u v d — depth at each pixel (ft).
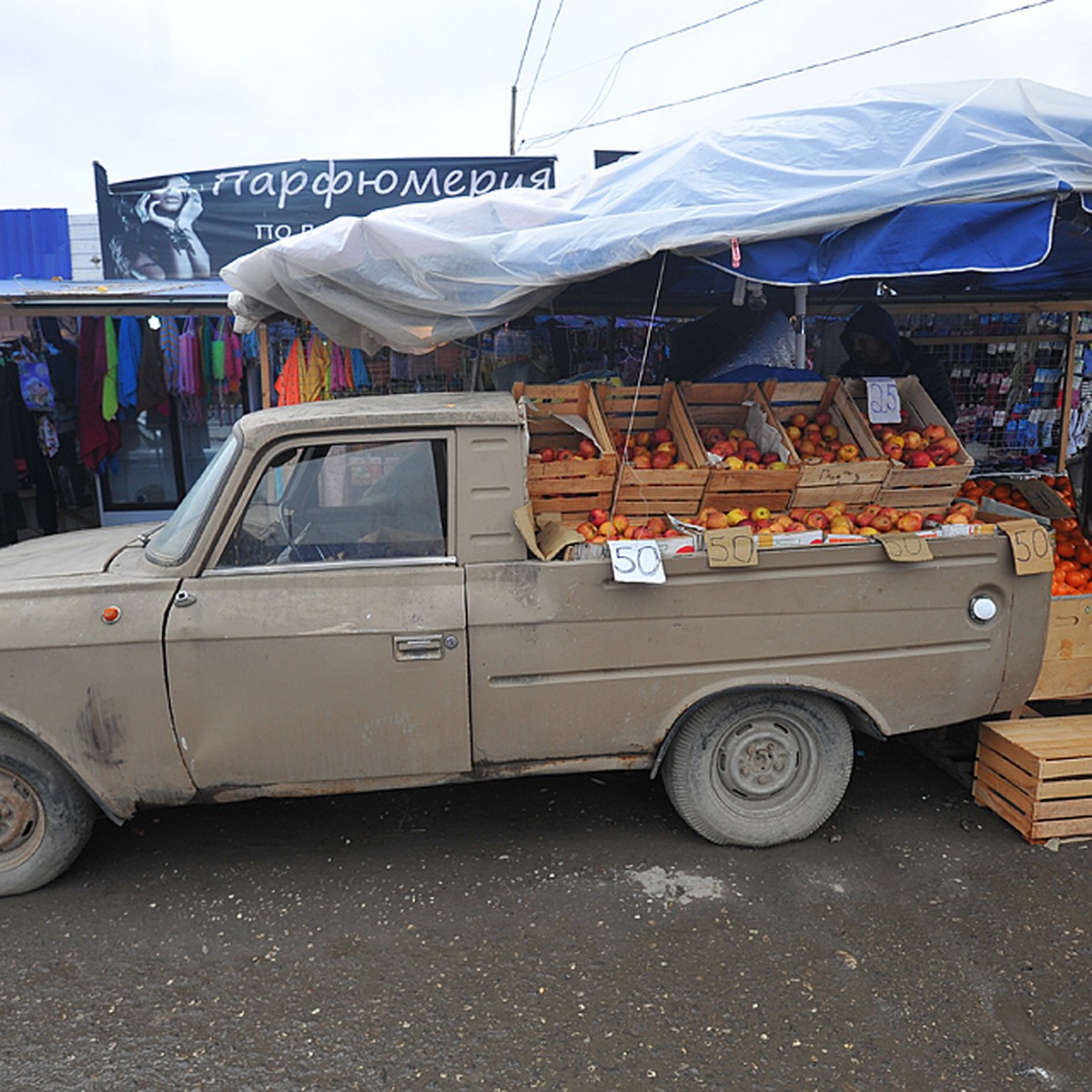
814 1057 8.15
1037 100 12.13
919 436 13.57
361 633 10.14
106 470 27.81
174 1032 8.59
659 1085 7.86
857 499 12.53
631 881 11.00
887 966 9.37
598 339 22.97
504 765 10.93
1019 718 13.05
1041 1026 8.49
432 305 12.69
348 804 13.14
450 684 10.42
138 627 10.02
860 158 11.83
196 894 10.93
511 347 21.86
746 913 10.32
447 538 10.59
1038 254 10.91
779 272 11.32
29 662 9.95
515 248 11.96
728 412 13.89
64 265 26.22
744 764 11.44
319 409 11.34
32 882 10.79
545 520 11.72
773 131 12.48
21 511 25.63
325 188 25.26
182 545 10.58
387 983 9.26
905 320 25.09
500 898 10.70
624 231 11.33
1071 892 10.61
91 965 9.61
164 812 13.01
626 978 9.25
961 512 12.43
